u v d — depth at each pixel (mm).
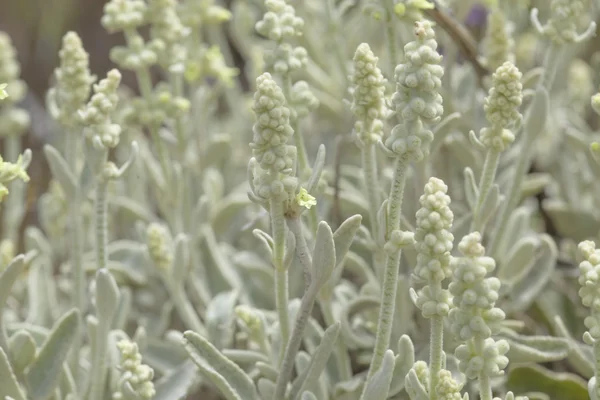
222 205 1088
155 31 996
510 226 1011
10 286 864
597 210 1084
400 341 857
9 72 1128
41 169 1479
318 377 857
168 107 1003
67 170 941
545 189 1191
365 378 915
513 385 952
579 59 1374
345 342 934
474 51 1002
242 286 1050
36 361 893
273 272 1027
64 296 1100
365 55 846
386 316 836
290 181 808
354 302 932
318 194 921
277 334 921
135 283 1087
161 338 1054
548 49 935
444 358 833
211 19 1061
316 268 817
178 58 1001
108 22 979
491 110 864
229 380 863
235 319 977
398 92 802
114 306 883
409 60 795
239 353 913
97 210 896
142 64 984
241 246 1161
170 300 1066
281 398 854
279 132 798
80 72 934
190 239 1047
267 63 902
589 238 1065
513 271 975
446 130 936
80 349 965
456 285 777
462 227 957
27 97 1630
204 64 1064
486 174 893
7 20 1835
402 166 812
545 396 929
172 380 923
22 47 1821
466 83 1115
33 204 1247
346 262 979
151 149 1387
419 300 799
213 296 1064
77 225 953
